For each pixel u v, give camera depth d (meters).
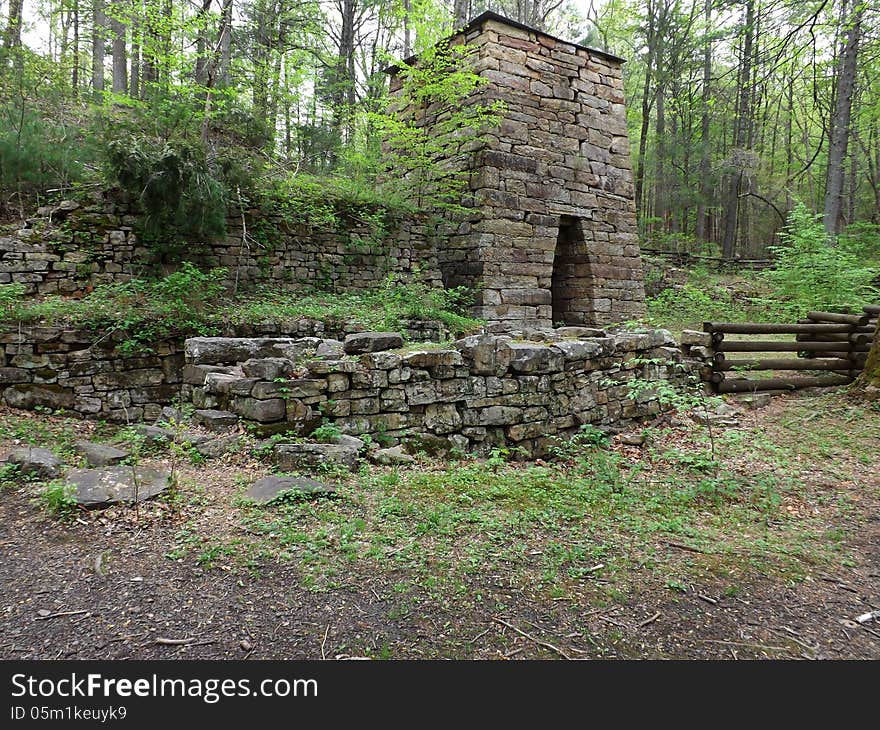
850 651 2.41
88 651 2.19
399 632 2.36
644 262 16.97
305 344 5.43
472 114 10.96
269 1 17.30
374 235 10.29
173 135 8.82
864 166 23.81
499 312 10.95
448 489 3.94
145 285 7.55
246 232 8.98
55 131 8.98
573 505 3.86
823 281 12.23
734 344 7.69
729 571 3.03
